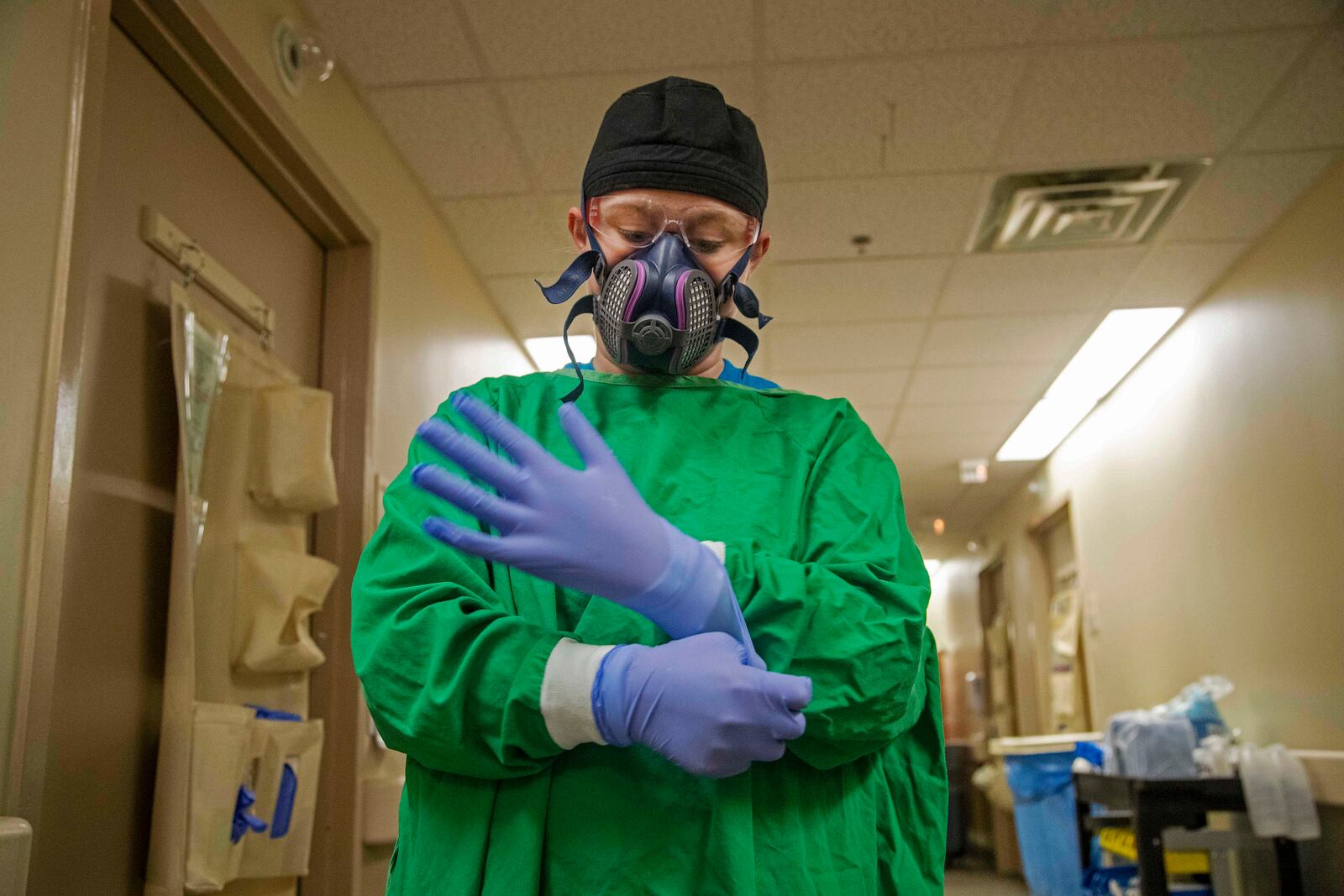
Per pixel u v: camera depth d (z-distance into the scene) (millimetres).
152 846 1775
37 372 1529
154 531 1960
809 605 760
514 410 944
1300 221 3691
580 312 1008
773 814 791
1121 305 4586
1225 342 4336
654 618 742
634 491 734
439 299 3744
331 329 2949
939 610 11812
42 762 1465
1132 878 4105
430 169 3453
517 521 693
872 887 822
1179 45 2863
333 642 2721
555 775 780
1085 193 3625
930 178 3518
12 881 1229
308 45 2588
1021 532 7949
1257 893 3994
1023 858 4852
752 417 943
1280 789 3494
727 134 947
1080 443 6371
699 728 685
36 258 1567
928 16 2752
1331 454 3570
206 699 1975
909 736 932
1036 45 2863
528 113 3156
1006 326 4820
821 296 4457
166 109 2150
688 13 2740
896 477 948
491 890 745
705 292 917
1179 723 3805
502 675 718
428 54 2887
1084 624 6461
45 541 1496
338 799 2650
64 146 1612
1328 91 3061
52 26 1654
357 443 2873
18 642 1443
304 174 2631
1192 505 4766
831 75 2988
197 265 2150
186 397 1910
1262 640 4137
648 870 749
